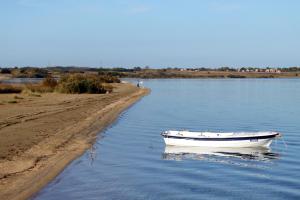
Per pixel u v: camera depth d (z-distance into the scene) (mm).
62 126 32719
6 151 22719
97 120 38281
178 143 27172
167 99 71312
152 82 177750
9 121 34125
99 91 77750
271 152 25703
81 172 19656
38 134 28422
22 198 15508
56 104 50625
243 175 19953
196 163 22531
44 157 21906
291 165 22188
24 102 52219
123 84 122562
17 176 18109
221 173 20328
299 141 29375
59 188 17000
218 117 44375
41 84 79500
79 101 56500
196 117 44312
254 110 52125
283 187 17812
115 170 20406
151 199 16031
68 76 84375
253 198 16266
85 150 24703
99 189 17125
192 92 94625
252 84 150625
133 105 58031
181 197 16328
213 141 26766
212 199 16125
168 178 19172
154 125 37594
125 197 16203
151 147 26844
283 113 48562
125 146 26891
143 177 19266
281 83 161875
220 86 130875
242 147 26750
